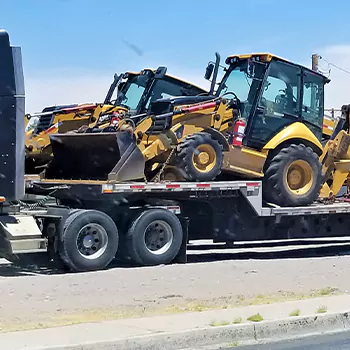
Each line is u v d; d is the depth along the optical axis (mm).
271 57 15734
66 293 10680
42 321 8781
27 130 18047
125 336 7977
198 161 14531
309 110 16484
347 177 17641
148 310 9539
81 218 12992
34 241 12750
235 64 16062
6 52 12297
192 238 15852
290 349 8219
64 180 14773
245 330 8578
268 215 15484
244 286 11547
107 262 13258
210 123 15070
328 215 16766
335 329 9289
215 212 15633
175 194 14703
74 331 8203
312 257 16344
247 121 15523
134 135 14344
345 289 11391
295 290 11234
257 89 15617
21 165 12445
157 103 15258
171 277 12344
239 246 19062
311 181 16062
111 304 9906
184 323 8680
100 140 14148
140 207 14000
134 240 13688
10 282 11648
